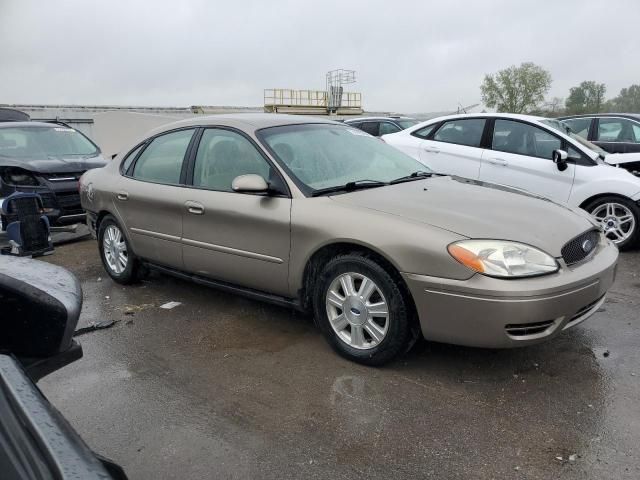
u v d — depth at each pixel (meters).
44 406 1.40
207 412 3.01
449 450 2.62
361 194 3.70
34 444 1.23
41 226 6.46
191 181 4.39
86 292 5.13
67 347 2.14
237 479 2.47
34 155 8.30
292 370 3.46
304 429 2.82
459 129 7.28
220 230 4.07
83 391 3.27
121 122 22.59
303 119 4.58
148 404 3.11
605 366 3.40
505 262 2.99
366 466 2.53
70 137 9.24
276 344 3.85
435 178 4.34
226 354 3.72
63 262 6.26
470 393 3.12
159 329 4.19
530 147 6.68
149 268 4.98
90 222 5.64
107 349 3.86
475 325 3.03
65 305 2.06
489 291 2.95
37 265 2.31
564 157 6.21
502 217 3.36
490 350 3.63
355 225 3.36
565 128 7.17
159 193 4.56
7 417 1.28
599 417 2.85
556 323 3.08
